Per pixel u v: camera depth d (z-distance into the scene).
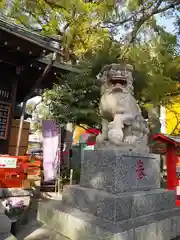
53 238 3.69
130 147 4.07
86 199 3.92
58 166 7.55
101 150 4.06
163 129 15.09
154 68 7.03
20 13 7.46
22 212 4.34
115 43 7.89
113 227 3.12
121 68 4.43
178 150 7.08
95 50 7.86
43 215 4.42
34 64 7.73
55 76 8.74
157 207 4.07
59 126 7.83
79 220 3.48
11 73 7.76
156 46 7.40
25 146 9.11
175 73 7.70
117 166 3.72
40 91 8.88
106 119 4.65
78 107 7.16
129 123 4.25
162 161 8.57
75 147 11.50
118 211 3.35
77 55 8.53
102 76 4.71
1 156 5.56
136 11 8.41
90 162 4.30
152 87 6.86
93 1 8.41
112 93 4.45
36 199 5.77
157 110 7.95
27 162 6.20
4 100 7.53
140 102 7.23
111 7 7.89
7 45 6.70
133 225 3.25
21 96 10.62
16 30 6.51
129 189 3.88
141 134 4.43
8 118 7.50
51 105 7.82
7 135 7.46
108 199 3.46
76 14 7.50
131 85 4.54
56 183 7.40
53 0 7.15
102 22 8.45
